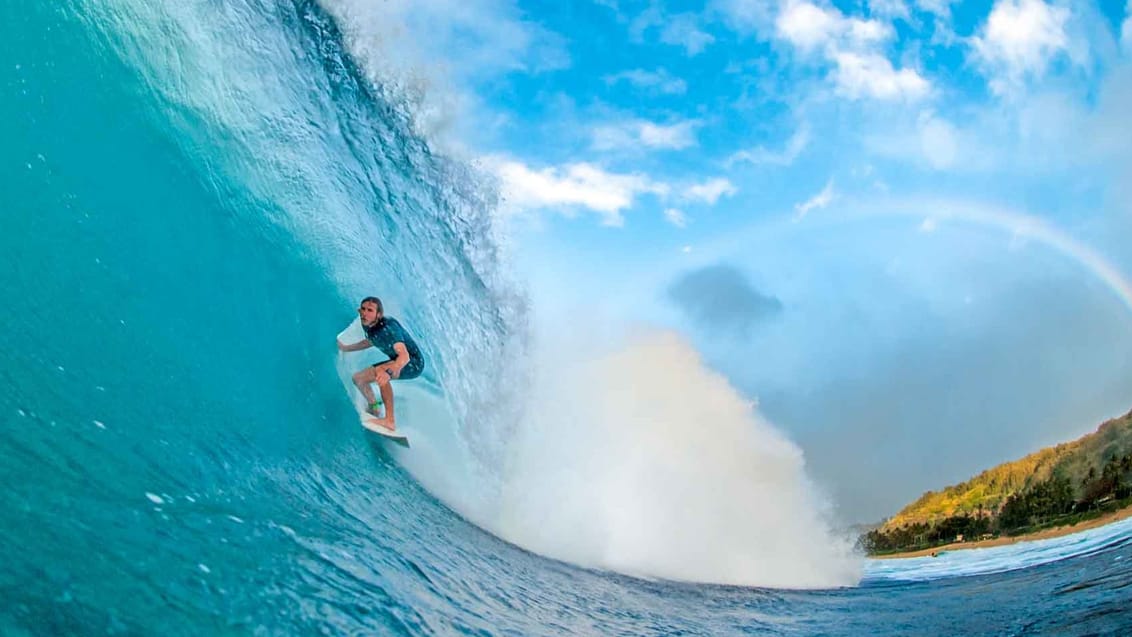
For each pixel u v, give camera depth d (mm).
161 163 5840
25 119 4648
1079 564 8664
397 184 9422
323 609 3209
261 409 4738
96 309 4070
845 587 8656
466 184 10219
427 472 6383
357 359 6332
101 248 4500
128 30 6039
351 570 3691
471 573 4754
